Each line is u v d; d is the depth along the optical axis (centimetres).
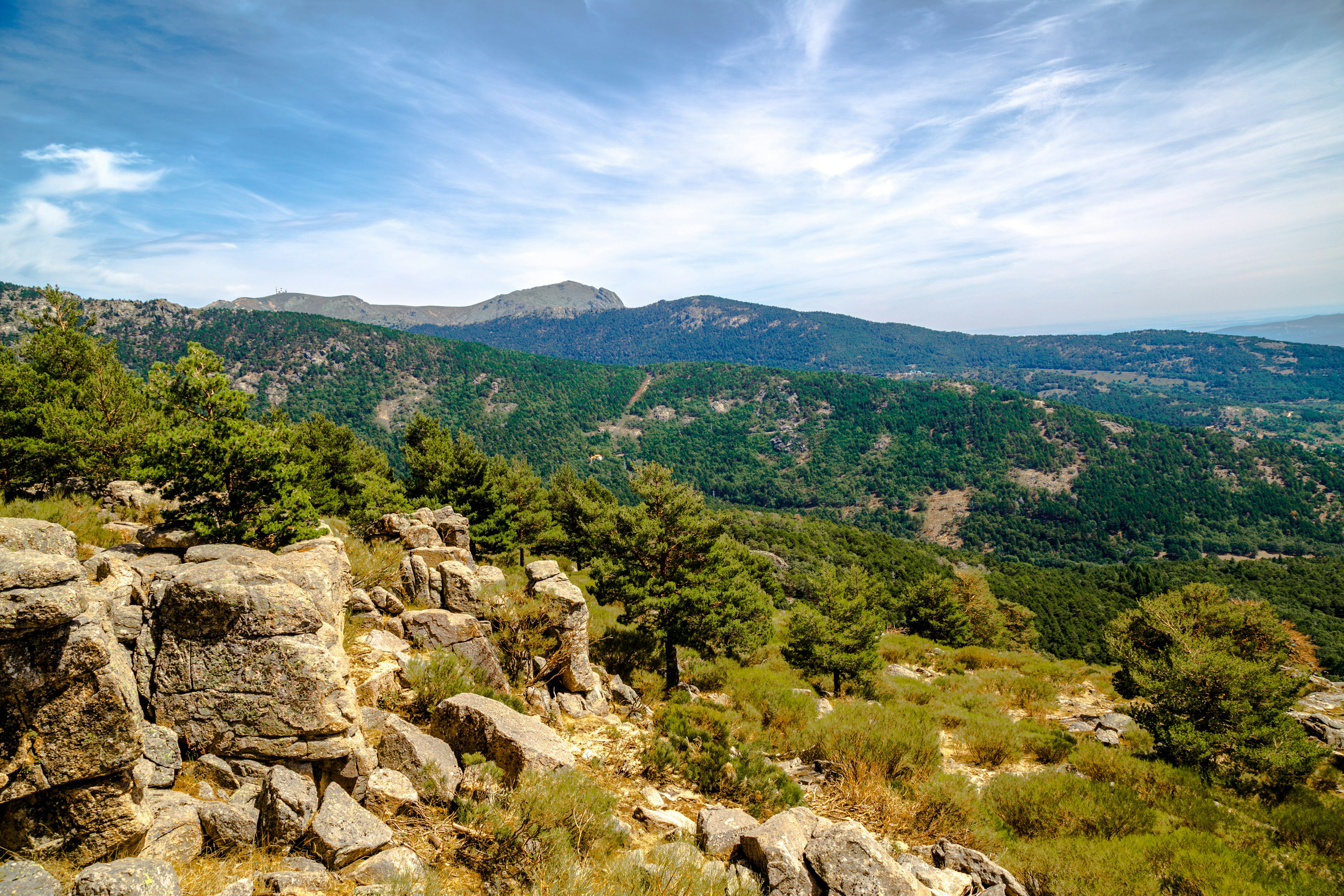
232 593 609
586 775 852
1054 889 761
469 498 3244
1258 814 1092
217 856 489
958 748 1452
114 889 367
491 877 538
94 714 438
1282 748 1254
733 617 1911
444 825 611
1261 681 1323
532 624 1277
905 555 12519
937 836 909
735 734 1323
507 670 1258
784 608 4278
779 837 670
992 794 1077
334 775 618
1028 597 9919
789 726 1464
